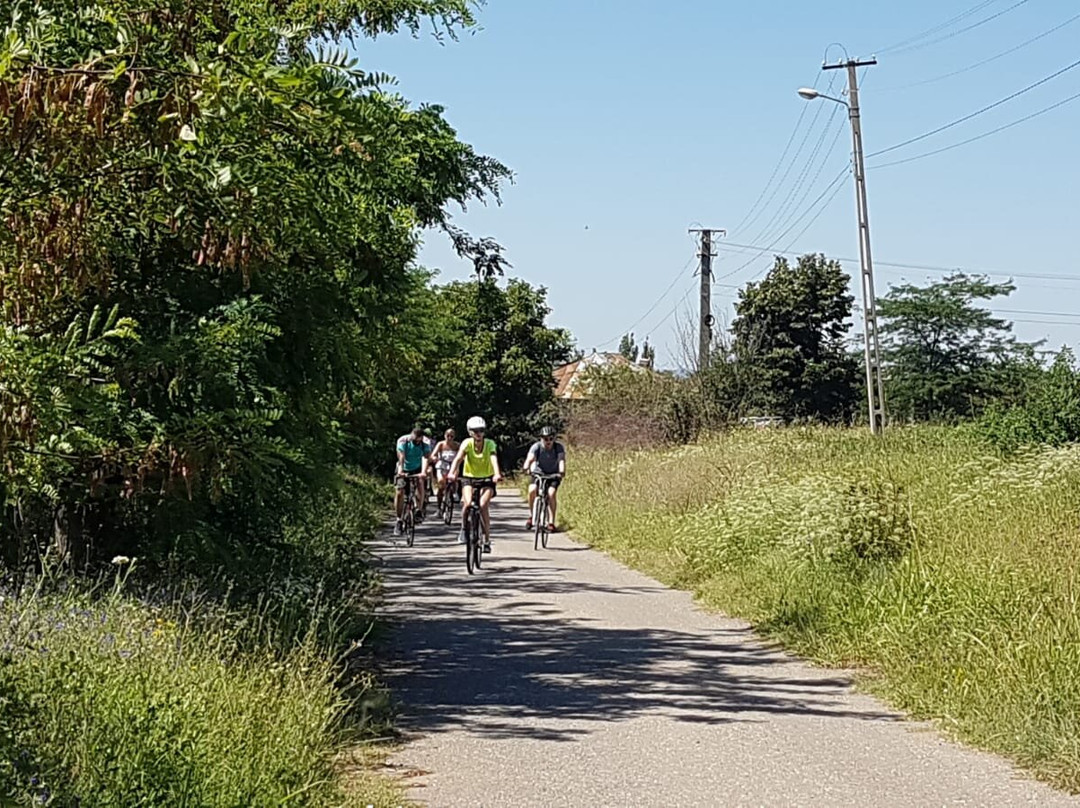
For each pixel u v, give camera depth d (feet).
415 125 33.99
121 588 28.66
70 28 19.16
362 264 34.68
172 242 27.37
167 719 19.57
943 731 27.66
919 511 47.55
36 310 19.70
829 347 194.90
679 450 93.30
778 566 48.21
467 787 22.91
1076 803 21.98
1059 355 82.58
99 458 24.22
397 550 73.56
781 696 31.96
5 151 16.84
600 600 50.78
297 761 21.34
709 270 162.20
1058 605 31.89
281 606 33.60
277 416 27.68
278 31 20.15
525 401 201.16
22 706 17.95
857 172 113.29
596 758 25.22
